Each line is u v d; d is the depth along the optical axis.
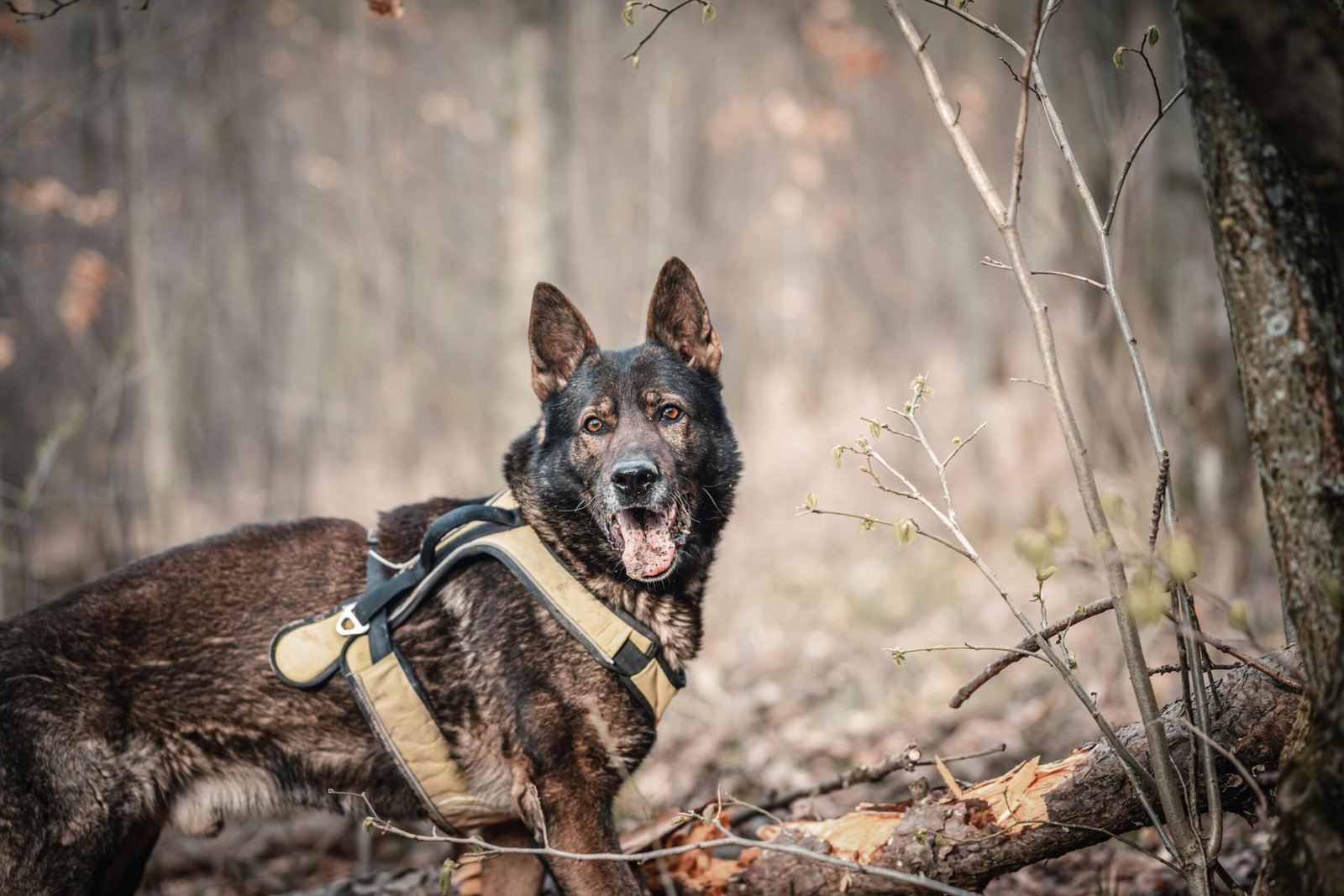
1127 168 2.57
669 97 19.88
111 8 8.92
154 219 15.32
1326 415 2.15
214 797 3.50
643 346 3.80
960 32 16.27
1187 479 6.92
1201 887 2.40
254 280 22.94
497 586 3.44
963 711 5.82
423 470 18.05
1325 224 2.15
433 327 25.98
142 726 3.39
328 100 24.91
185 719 3.41
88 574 8.79
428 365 25.22
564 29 11.20
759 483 14.55
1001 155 15.09
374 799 3.54
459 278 25.73
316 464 20.95
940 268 20.12
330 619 3.41
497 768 3.43
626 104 22.50
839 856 3.03
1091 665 5.97
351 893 3.87
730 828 3.82
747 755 5.59
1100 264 7.60
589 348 3.81
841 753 5.50
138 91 12.07
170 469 12.80
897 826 2.97
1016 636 7.09
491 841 3.64
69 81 7.93
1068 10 10.57
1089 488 2.30
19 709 3.25
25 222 11.75
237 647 3.43
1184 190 7.36
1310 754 2.13
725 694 6.81
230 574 3.54
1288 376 2.18
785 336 24.22
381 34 22.20
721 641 8.20
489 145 24.64
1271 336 2.20
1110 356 7.47
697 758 5.57
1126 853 3.80
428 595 3.45
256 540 3.64
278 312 27.42
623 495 3.36
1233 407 6.92
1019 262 2.38
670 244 21.67
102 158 13.02
